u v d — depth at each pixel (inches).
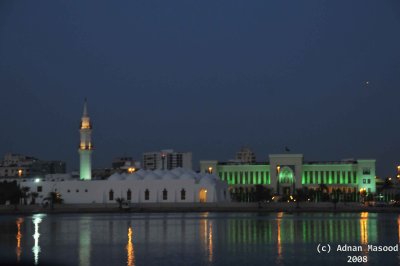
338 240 4731.8
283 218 7544.3
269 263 3659.0
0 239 5083.7
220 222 6776.6
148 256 3981.3
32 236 5305.1
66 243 4756.4
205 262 3718.0
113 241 4849.9
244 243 4626.0
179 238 5017.2
